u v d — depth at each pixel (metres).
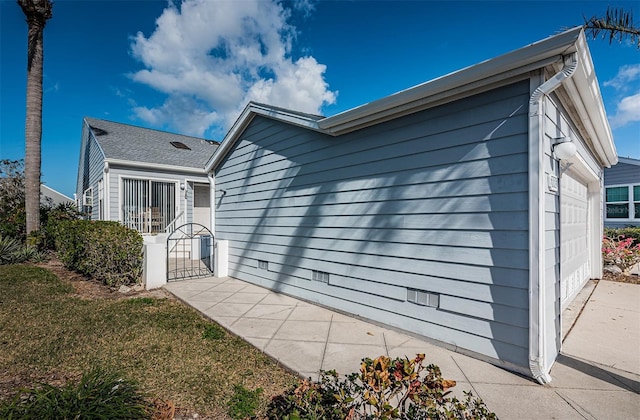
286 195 5.33
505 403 2.23
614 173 10.73
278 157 5.50
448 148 3.12
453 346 3.06
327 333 3.58
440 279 3.17
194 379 2.62
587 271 6.37
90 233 6.18
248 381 2.60
